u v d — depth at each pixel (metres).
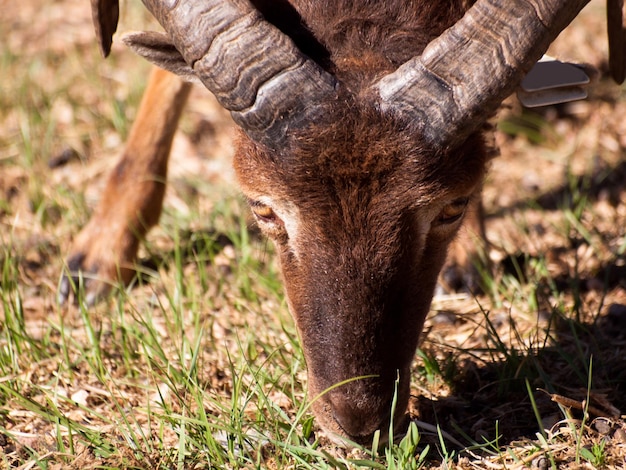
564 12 7.75
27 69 17.39
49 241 12.67
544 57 8.98
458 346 9.98
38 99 16.39
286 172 7.60
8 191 14.14
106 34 9.72
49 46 18.36
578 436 7.86
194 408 8.98
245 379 9.41
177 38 7.87
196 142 15.53
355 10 8.48
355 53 8.08
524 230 12.54
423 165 7.54
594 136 15.08
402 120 7.52
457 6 8.81
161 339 10.41
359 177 7.48
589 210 13.03
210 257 11.78
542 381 9.01
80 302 10.03
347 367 7.48
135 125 11.76
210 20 7.68
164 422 8.55
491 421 8.55
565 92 8.88
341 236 7.57
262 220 8.22
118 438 8.48
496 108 8.16
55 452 8.02
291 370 8.88
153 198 11.79
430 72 7.59
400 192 7.54
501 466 7.84
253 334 9.95
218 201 13.50
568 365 9.40
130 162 11.70
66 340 10.34
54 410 8.50
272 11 8.51
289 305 8.27
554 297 10.99
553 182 13.99
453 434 8.42
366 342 7.48
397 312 7.67
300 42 8.20
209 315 10.86
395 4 8.52
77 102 16.42
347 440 7.62
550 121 15.57
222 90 7.73
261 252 12.01
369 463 7.54
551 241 12.40
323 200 7.56
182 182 14.24
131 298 11.46
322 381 7.63
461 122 7.61
